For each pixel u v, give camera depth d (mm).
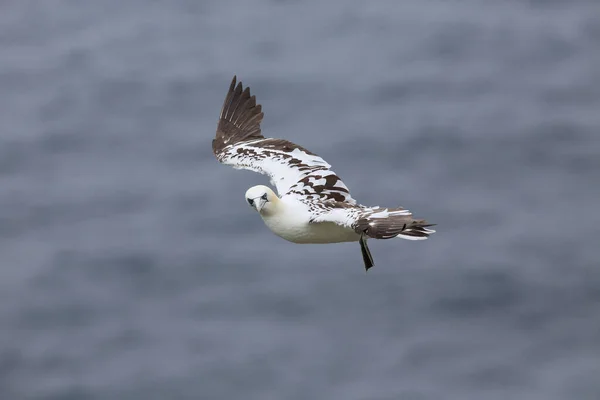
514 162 46219
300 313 33469
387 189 43625
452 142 48719
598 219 39562
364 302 34000
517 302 33688
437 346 31578
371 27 68875
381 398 29156
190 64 63750
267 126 52438
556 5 71250
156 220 40906
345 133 50438
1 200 43938
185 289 35469
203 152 49406
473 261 36062
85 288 35750
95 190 44688
